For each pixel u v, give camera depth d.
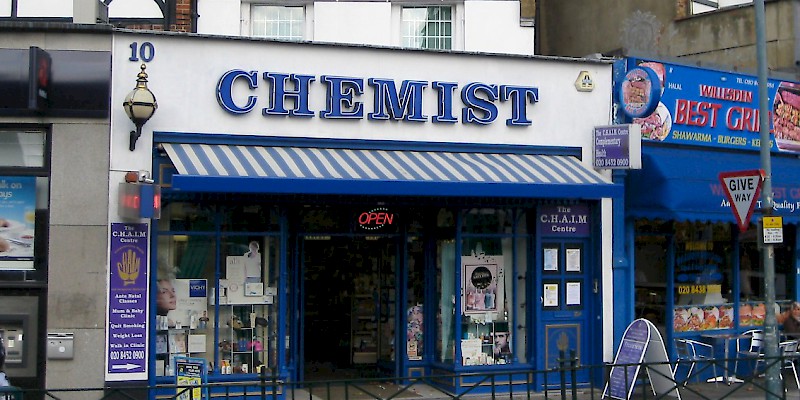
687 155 14.12
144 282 11.55
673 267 14.61
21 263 11.35
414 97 12.91
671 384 12.52
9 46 11.30
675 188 13.36
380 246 13.83
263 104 12.25
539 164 13.12
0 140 11.40
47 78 11.29
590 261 13.86
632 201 13.78
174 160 11.31
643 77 13.38
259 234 12.41
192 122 11.92
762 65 12.10
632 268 13.91
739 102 14.95
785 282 15.72
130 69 11.66
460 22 15.15
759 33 12.14
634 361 12.63
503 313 13.60
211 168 11.19
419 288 13.69
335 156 12.30
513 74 13.43
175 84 11.86
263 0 14.67
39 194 11.42
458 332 13.25
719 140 14.73
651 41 17.98
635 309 14.20
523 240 13.73
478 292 13.48
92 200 11.41
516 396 13.16
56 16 13.14
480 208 13.48
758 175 11.86
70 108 11.38
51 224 11.34
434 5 15.12
